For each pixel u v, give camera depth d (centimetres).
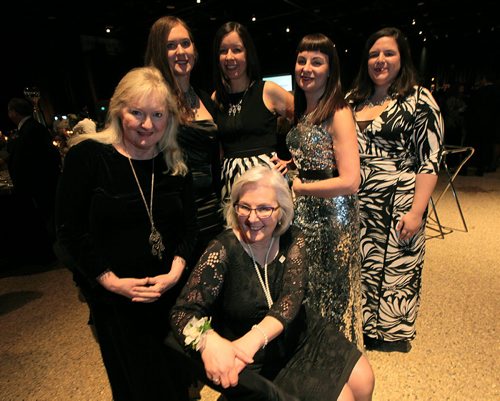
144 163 129
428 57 1209
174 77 162
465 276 299
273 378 132
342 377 129
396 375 199
